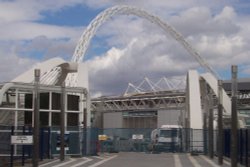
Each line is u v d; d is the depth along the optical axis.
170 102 140.62
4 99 43.31
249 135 27.38
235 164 25.55
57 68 58.25
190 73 66.69
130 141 52.72
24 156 29.83
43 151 35.62
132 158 39.16
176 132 51.41
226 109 66.12
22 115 43.25
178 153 48.97
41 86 44.28
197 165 31.97
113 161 35.28
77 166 30.50
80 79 57.75
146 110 119.50
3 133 30.44
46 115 44.66
